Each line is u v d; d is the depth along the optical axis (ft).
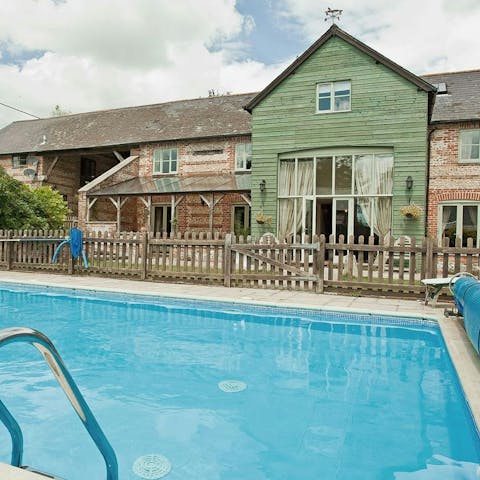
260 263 31.96
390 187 47.96
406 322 22.36
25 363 16.78
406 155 46.75
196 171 71.51
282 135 52.08
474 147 53.83
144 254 35.09
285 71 51.52
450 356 15.58
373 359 17.88
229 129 70.13
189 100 83.82
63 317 24.93
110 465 5.68
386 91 47.55
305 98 51.16
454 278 23.02
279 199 52.75
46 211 58.59
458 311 21.94
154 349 19.06
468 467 9.66
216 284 32.99
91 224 67.62
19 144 88.38
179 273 34.01
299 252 30.63
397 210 47.11
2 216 50.83
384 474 9.36
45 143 85.56
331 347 19.49
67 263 38.47
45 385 14.51
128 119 84.17
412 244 27.84
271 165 52.60
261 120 53.16
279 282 31.12
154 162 74.95
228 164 69.51
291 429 11.60
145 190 66.28
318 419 12.23
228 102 78.48
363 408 13.01
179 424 11.87
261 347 19.49
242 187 61.11
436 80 64.54
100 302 29.14
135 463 9.80
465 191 53.52
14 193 53.01
